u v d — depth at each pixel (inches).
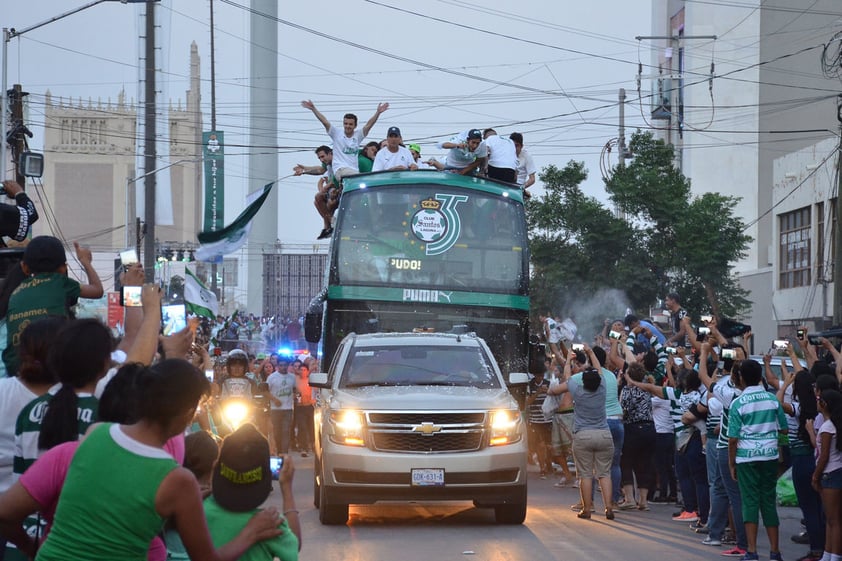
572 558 1105.4
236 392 1606.8
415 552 1133.7
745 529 1115.9
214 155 5482.3
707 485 1298.0
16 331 643.5
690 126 7411.4
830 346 1332.4
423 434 1300.4
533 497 1681.8
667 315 2780.5
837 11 6624.0
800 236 4357.8
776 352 2123.5
